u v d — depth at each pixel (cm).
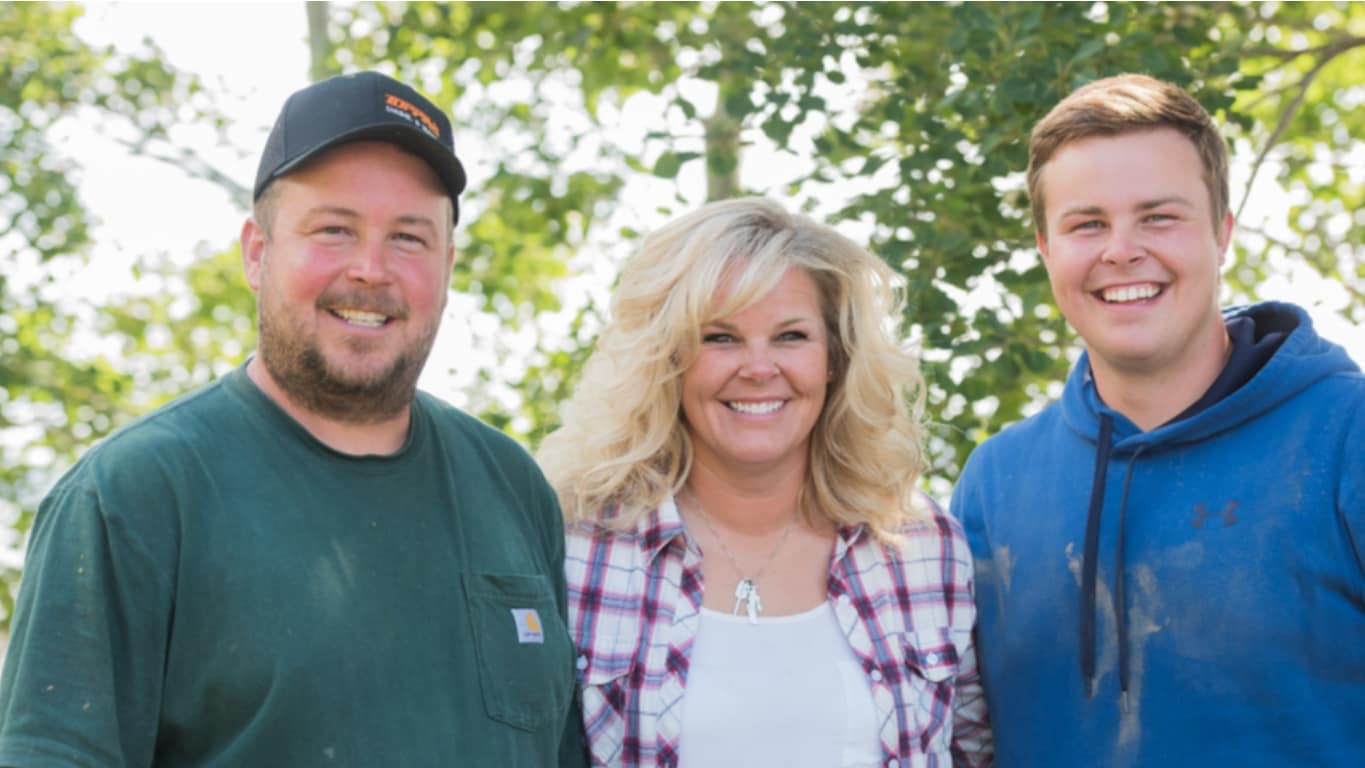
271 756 203
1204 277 267
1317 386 263
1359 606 250
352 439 228
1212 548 261
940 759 292
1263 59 808
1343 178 848
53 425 1025
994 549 298
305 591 209
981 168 563
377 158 222
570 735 276
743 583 293
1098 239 270
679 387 295
